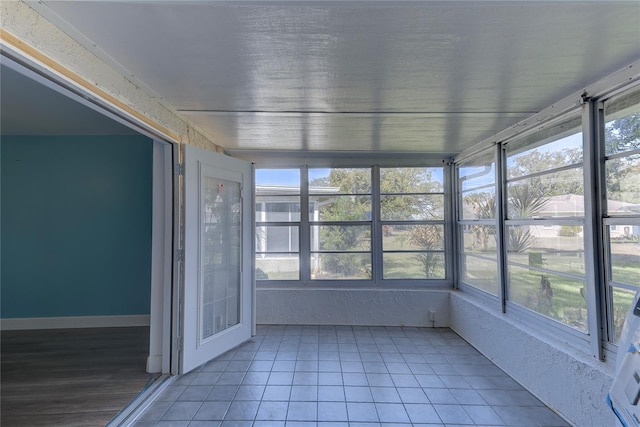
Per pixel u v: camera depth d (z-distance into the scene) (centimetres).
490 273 345
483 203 362
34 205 415
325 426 212
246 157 435
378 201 444
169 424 214
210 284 316
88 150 421
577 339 221
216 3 127
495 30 147
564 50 164
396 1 125
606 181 200
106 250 421
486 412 226
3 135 414
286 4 127
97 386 261
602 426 185
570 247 230
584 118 210
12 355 326
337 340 369
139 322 421
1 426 209
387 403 238
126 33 150
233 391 256
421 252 439
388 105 245
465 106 245
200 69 187
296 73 192
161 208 286
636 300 130
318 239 446
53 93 279
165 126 254
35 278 413
